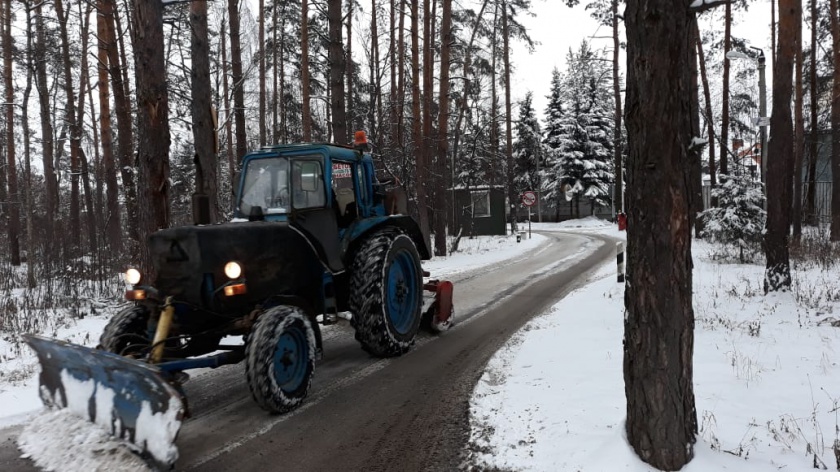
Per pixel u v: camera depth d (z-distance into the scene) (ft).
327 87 73.92
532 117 150.20
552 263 53.78
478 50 75.72
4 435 14.37
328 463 12.81
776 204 31.58
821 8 68.90
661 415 10.91
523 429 13.87
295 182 19.52
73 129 59.21
